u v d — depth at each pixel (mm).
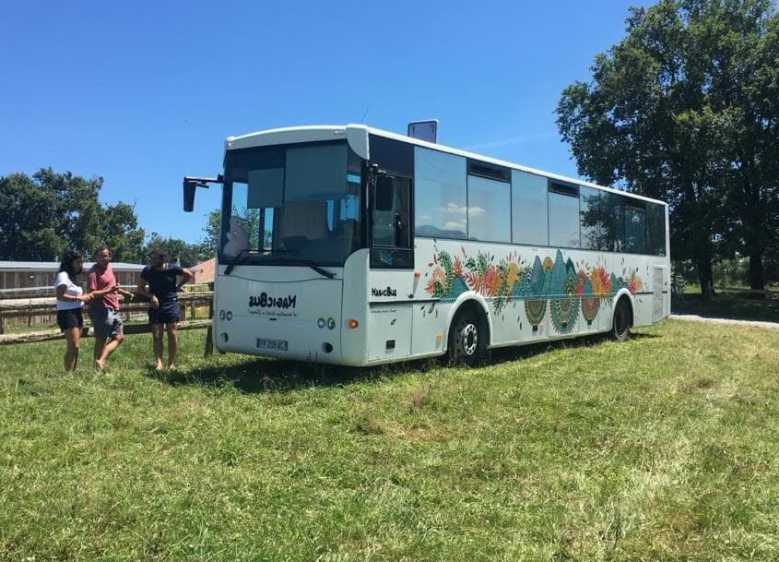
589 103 33750
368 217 8320
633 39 32531
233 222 9188
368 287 8312
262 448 5629
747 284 57656
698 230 30516
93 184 69000
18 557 3562
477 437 6215
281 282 8680
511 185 11336
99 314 9250
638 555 3881
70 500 4230
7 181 64438
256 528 4016
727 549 3973
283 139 8812
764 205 31156
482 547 3896
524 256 11641
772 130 29172
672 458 5648
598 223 14180
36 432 5836
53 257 63844
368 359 8328
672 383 9141
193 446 5609
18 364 11125
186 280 9953
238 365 9859
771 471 5441
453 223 9930
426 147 9422
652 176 32156
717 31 30406
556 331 12625
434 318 9500
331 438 5984
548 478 5109
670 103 30766
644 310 16016
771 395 8680
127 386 7895
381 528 4078
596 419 6992
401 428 6559
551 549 3879
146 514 4094
